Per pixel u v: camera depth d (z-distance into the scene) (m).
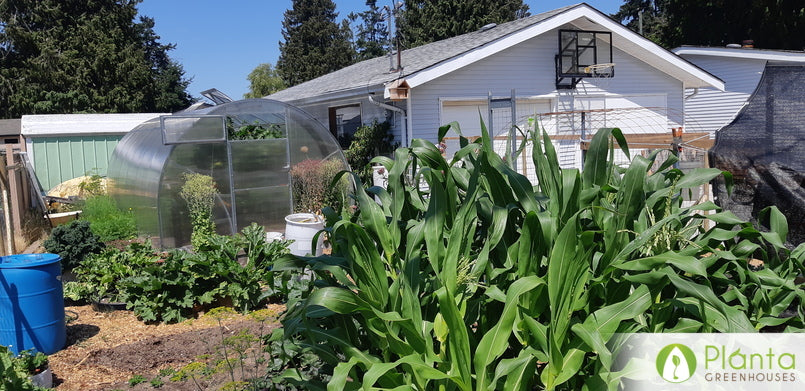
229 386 3.95
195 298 6.55
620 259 2.47
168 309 6.43
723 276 2.77
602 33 15.09
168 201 10.09
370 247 2.52
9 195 10.74
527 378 2.49
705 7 26.91
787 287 2.77
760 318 2.89
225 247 7.01
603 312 2.45
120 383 4.71
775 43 24.97
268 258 6.90
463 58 13.12
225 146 10.64
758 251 4.21
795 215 4.57
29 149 16.81
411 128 13.41
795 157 4.86
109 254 7.62
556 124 15.08
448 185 2.68
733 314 2.48
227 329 6.04
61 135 17.16
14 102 31.06
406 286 2.49
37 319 5.35
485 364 2.38
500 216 2.54
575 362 2.41
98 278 7.25
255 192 10.98
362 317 2.68
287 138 11.28
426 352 2.49
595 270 2.67
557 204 2.63
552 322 2.33
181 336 5.90
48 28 33.38
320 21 54.25
